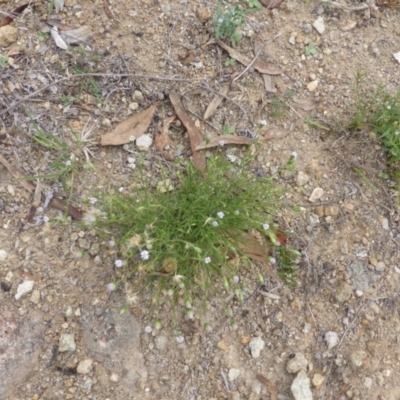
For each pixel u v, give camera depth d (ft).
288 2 2.06
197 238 1.62
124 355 1.60
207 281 1.58
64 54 1.80
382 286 1.81
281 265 1.75
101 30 1.86
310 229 1.80
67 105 1.76
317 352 1.71
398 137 1.86
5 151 1.69
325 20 2.07
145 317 1.63
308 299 1.75
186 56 1.89
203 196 1.60
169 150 1.80
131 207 1.57
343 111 1.96
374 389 1.72
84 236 1.66
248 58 1.94
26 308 1.59
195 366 1.64
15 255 1.62
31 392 1.54
